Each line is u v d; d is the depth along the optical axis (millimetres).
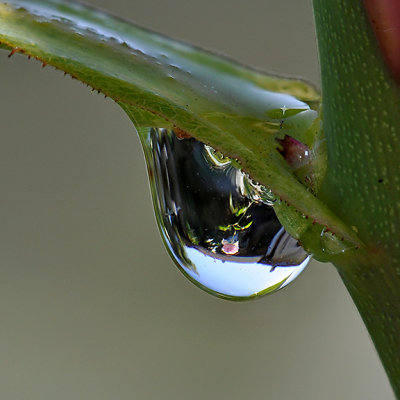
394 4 46
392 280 47
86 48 47
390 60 46
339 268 47
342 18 46
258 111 47
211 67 47
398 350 47
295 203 47
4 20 47
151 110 47
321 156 47
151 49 47
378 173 47
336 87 47
